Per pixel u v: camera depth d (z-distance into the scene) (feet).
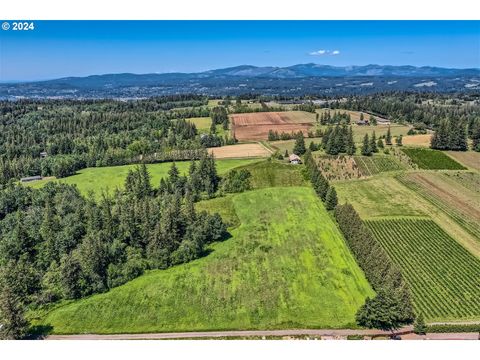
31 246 313.73
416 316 244.42
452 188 452.35
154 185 470.39
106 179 502.79
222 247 328.49
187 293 270.67
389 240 335.26
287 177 482.28
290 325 237.04
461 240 335.06
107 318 249.75
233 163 534.37
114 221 330.95
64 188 431.02
